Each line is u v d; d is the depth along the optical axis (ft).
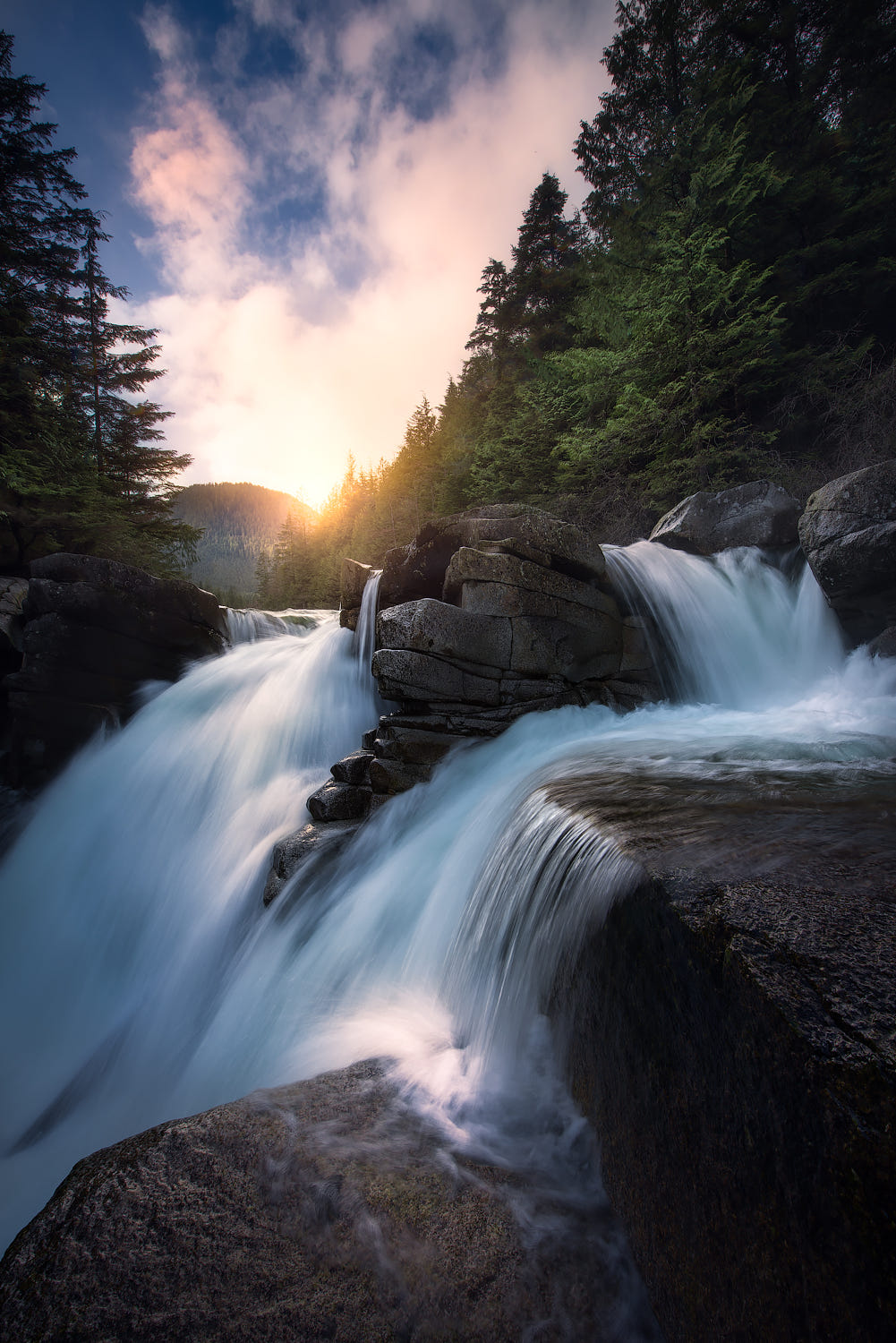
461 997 9.48
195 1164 6.06
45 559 32.58
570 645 21.09
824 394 39.78
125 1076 14.57
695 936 4.34
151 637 34.55
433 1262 5.04
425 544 24.13
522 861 8.95
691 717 19.94
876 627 21.24
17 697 31.68
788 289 46.70
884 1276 2.53
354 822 18.45
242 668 33.19
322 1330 4.46
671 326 40.47
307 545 247.29
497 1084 7.57
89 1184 5.81
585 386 49.70
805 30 54.60
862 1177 2.73
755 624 25.50
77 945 22.29
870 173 48.93
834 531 20.80
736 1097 3.73
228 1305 4.63
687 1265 4.17
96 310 75.51
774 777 9.61
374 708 26.76
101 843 26.20
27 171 63.16
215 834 23.21
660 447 43.96
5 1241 10.12
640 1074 5.07
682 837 6.30
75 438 55.36
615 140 66.69
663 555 26.00
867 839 5.95
